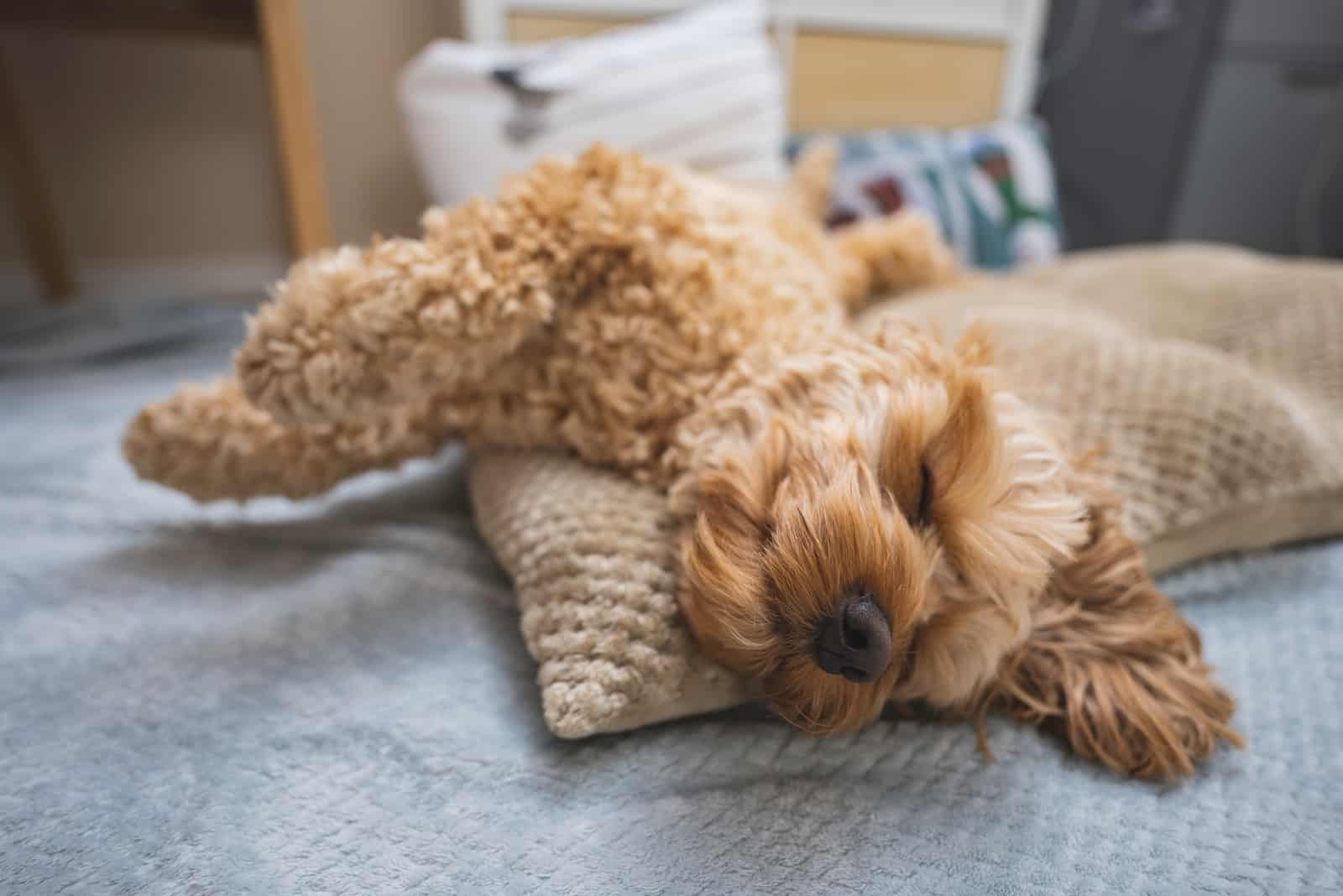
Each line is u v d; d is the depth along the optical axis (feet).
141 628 2.12
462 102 4.29
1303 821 1.73
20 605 2.22
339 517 2.73
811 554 1.63
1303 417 2.67
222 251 6.53
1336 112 5.93
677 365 2.03
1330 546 2.72
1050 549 1.87
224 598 2.27
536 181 2.08
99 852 1.50
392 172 6.16
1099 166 6.76
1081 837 1.69
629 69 4.36
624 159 2.19
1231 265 4.03
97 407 3.64
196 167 6.24
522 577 1.96
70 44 5.68
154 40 5.83
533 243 1.97
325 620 2.17
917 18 5.87
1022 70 6.24
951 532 1.81
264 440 2.25
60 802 1.60
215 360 4.36
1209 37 5.81
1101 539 2.12
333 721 1.84
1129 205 6.59
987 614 1.86
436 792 1.68
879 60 5.96
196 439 2.23
